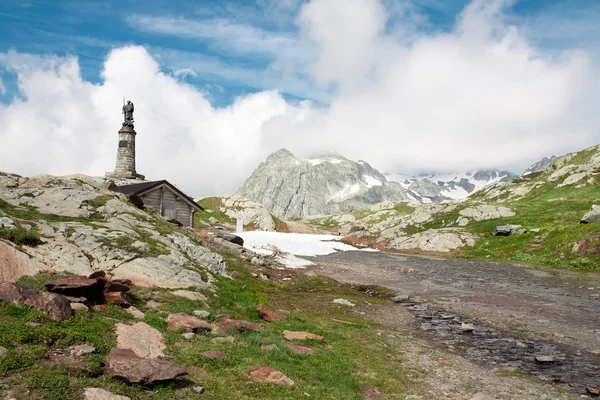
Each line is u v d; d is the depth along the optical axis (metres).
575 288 36.81
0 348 9.81
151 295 19.19
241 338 16.19
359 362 16.31
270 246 61.78
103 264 20.81
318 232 123.50
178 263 24.25
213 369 12.40
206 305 20.09
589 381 15.73
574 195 92.94
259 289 29.09
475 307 30.20
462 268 52.06
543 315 27.38
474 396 13.77
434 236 78.00
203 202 117.56
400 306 30.78
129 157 74.19
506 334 22.80
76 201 28.62
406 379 15.09
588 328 23.91
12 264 15.86
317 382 13.12
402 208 168.88
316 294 32.50
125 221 28.22
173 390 10.56
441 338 21.94
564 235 58.62
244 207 113.62
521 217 79.88
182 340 14.41
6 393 8.37
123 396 9.55
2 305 11.84
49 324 11.80
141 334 13.46
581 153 128.25
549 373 16.64
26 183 31.38
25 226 20.92
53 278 16.23
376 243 93.50
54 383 9.05
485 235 74.81
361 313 27.09
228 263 34.62
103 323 13.28
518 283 40.44
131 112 75.31
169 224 34.91
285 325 20.19
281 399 11.18
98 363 10.55
